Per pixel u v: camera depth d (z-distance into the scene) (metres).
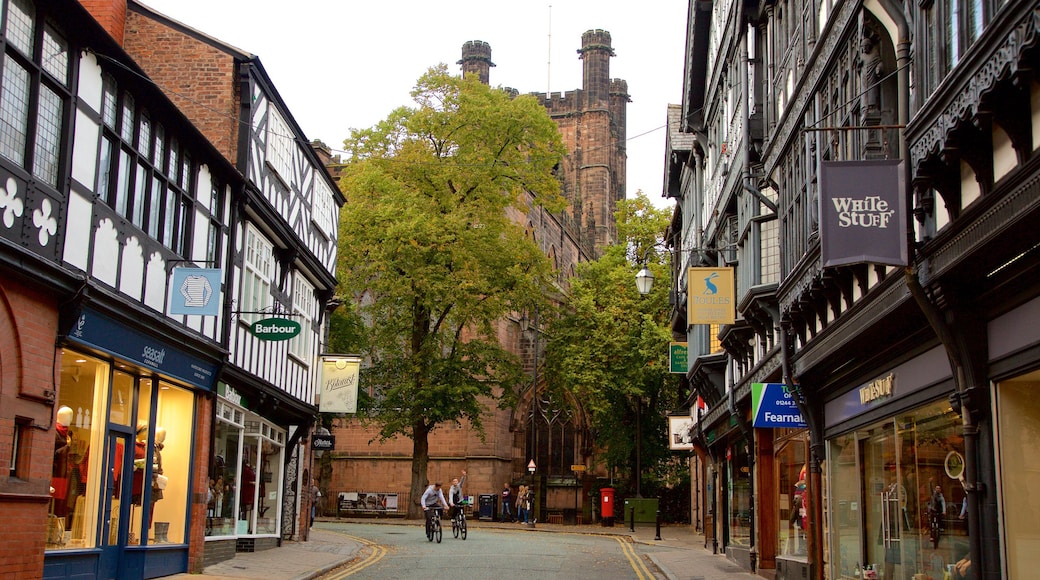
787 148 15.94
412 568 19.75
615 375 42.59
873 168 9.87
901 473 12.09
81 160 12.91
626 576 19.50
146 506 15.86
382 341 40.88
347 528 35.66
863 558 13.73
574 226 68.12
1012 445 8.98
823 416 15.91
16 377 11.56
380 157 40.84
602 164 78.31
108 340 13.84
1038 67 7.33
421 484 42.19
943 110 8.78
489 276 40.41
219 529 19.42
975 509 9.29
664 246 45.84
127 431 15.16
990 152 8.56
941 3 9.33
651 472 46.56
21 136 11.53
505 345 50.25
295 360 24.11
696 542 32.09
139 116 14.77
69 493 13.49
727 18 22.58
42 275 11.75
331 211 27.58
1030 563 8.75
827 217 9.81
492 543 28.16
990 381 9.23
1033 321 8.39
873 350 12.64
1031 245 8.02
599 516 44.81
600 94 79.06
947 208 9.34
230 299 18.70
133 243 14.57
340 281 39.31
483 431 43.38
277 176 21.77
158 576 16.17
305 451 26.67
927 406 11.04
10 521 11.34
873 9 11.57
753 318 19.06
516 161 41.59
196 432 17.64
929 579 11.10
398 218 38.28
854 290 12.87
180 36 19.83
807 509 16.89
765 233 18.69
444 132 41.19
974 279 9.11
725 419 25.34
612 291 44.91
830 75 13.54
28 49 11.63
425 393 39.62
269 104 21.09
